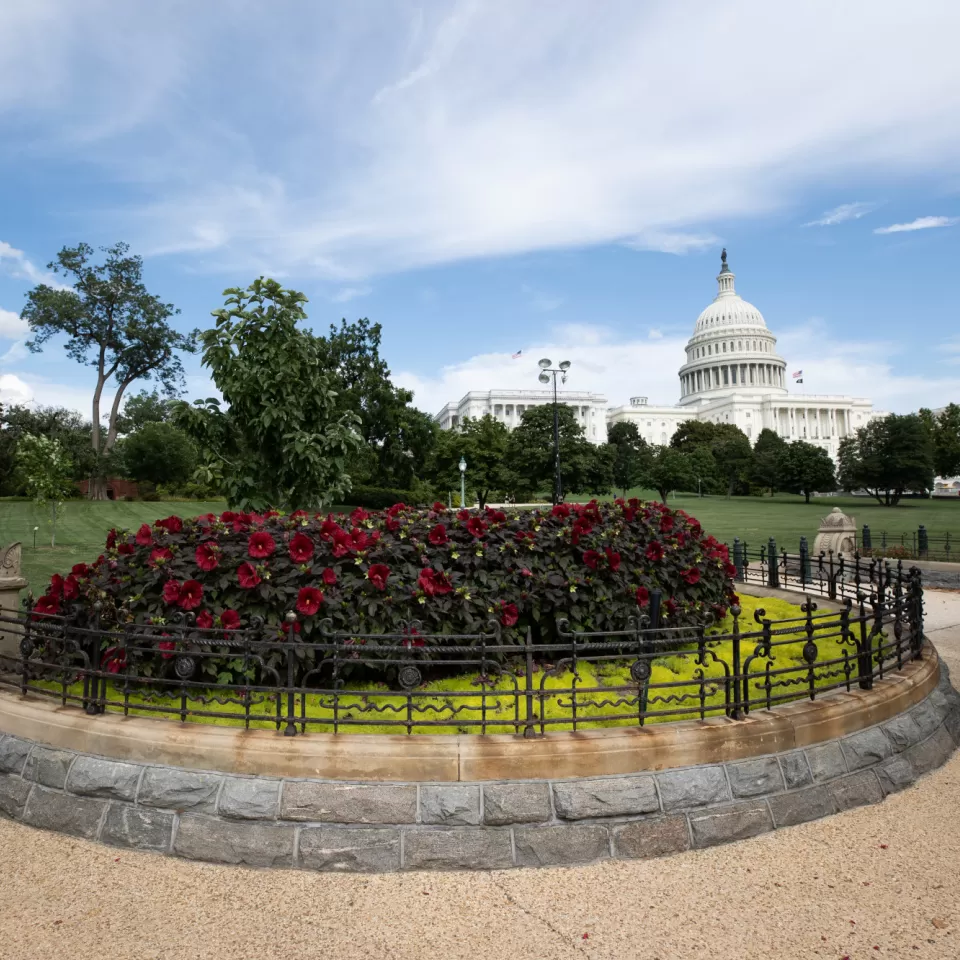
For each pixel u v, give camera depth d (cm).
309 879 349
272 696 459
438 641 504
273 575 481
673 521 716
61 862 367
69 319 4622
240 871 357
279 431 833
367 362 3847
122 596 490
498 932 310
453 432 4997
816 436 10956
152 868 361
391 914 322
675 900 335
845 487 6500
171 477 5153
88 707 431
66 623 462
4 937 306
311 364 850
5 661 524
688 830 380
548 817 368
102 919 320
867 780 443
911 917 322
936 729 521
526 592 539
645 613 590
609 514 668
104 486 4866
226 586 471
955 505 6000
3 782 429
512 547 558
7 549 548
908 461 5778
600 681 522
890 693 496
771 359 11531
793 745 429
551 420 4762
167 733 396
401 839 358
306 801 364
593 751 382
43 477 2100
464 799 365
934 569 1688
